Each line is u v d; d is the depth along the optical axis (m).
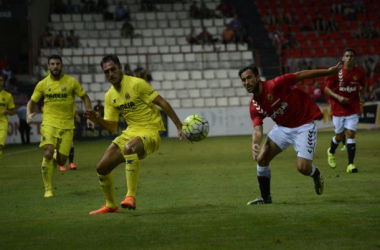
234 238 15.48
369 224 16.78
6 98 36.91
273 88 20.11
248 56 91.19
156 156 48.03
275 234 15.80
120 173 35.44
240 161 41.31
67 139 27.70
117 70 20.33
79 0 96.00
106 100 21.14
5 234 17.09
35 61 86.12
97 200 24.30
